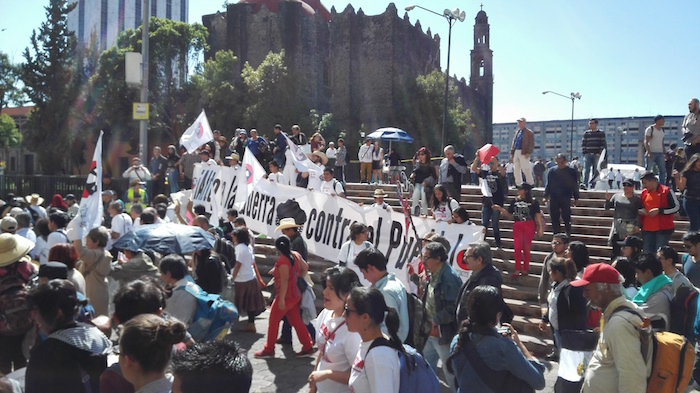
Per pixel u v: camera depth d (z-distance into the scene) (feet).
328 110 212.23
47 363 11.16
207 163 39.19
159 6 166.20
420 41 233.35
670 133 218.59
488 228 39.45
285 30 201.16
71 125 143.02
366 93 211.41
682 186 31.32
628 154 286.66
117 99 145.89
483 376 11.62
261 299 28.30
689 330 17.37
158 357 9.11
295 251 26.78
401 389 11.13
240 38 208.33
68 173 152.66
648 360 11.85
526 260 32.17
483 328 12.00
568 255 21.68
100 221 27.53
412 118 206.39
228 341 8.55
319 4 237.45
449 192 37.99
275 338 24.27
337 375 13.48
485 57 286.25
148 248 21.52
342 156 63.62
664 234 29.48
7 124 164.55
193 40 166.30
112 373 10.46
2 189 67.15
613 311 12.28
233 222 33.30
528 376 11.56
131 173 54.29
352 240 23.29
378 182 68.13
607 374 12.12
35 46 138.41
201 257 23.49
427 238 22.53
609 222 38.40
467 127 212.23
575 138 325.01
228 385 7.86
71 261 17.98
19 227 29.60
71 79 142.72
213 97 166.81
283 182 45.11
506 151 378.94
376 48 211.00
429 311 18.63
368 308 11.43
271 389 20.74
